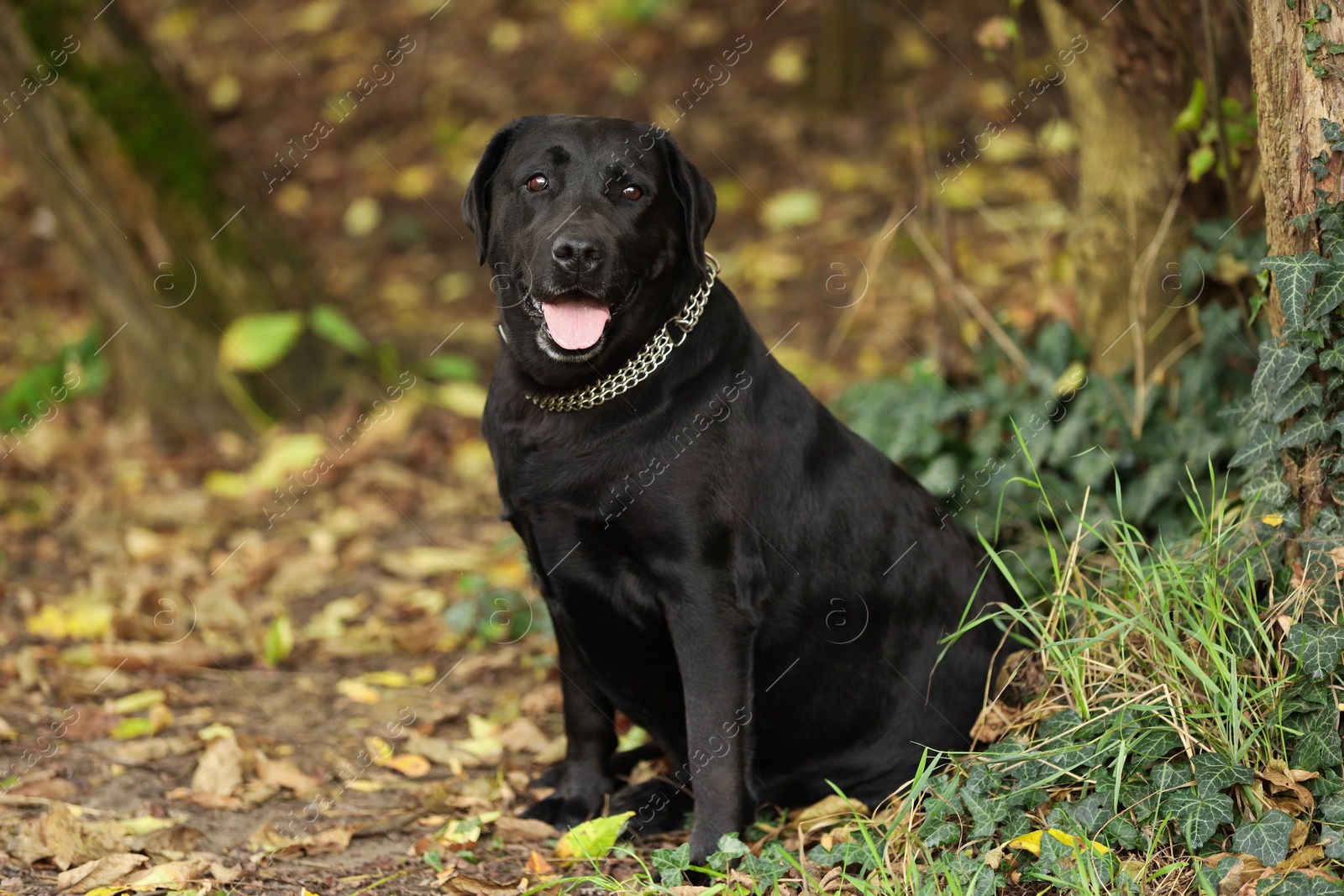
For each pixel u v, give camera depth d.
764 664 5.63
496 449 5.66
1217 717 4.91
